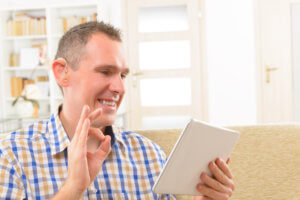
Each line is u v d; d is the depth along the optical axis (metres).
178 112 4.73
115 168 1.13
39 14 5.04
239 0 4.55
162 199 1.18
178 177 0.93
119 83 0.99
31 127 1.09
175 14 4.68
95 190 1.07
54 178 1.01
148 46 4.72
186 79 4.71
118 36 1.03
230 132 0.96
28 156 1.01
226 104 4.64
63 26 4.80
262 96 4.59
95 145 1.05
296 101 4.56
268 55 4.56
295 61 4.55
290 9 4.52
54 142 1.04
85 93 0.98
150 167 1.19
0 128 4.30
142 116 4.77
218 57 4.63
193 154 0.90
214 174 0.96
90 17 4.75
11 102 4.96
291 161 1.31
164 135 1.35
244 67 4.59
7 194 0.94
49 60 4.25
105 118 0.98
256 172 1.30
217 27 4.61
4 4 4.75
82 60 0.98
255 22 4.54
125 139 1.22
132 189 1.14
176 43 4.69
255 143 1.33
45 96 4.85
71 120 1.05
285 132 1.34
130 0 4.68
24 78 4.96
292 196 1.29
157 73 4.73
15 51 5.10
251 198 1.29
